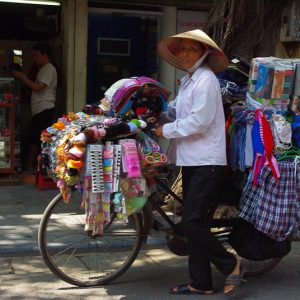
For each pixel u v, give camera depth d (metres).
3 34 8.52
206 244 3.99
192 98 3.93
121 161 3.88
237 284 4.02
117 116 4.14
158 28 8.26
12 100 7.45
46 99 7.70
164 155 4.03
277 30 6.48
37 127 7.76
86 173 3.84
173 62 4.37
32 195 7.06
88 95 8.33
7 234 5.45
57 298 4.10
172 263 4.99
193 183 3.97
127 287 4.36
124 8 7.98
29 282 4.43
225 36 6.16
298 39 6.75
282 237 4.22
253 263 4.66
